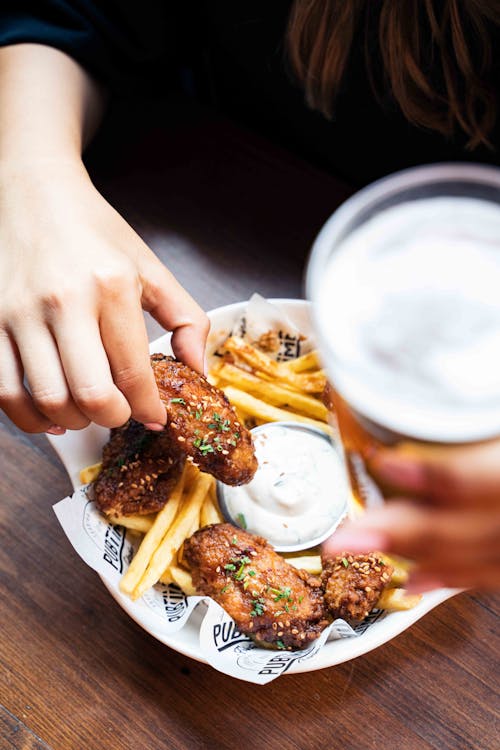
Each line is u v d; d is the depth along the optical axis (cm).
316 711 54
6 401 52
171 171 74
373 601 54
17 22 70
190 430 54
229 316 63
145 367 51
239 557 55
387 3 62
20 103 65
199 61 86
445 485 34
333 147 81
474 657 55
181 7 81
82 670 55
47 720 54
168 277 56
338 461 60
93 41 70
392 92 70
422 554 36
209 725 54
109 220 57
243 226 71
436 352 32
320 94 70
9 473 62
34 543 59
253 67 80
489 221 34
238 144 75
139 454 57
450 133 70
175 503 57
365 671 55
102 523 57
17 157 60
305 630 54
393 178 34
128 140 75
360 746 53
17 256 54
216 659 52
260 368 62
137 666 55
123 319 51
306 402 62
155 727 54
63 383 50
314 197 73
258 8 76
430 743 53
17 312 51
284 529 58
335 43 65
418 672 55
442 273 33
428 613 56
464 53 63
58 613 57
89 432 59
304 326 64
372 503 39
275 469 59
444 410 31
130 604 53
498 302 33
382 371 32
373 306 33
